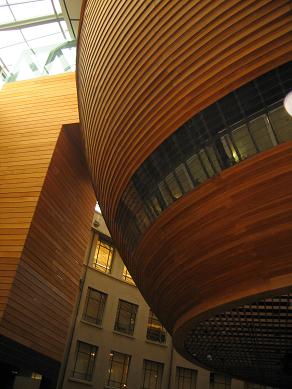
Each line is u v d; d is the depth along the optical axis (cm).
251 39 677
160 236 955
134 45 840
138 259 1116
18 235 1434
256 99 700
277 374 1516
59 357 1572
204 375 2439
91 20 991
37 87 1808
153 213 948
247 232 774
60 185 1639
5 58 2228
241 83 704
